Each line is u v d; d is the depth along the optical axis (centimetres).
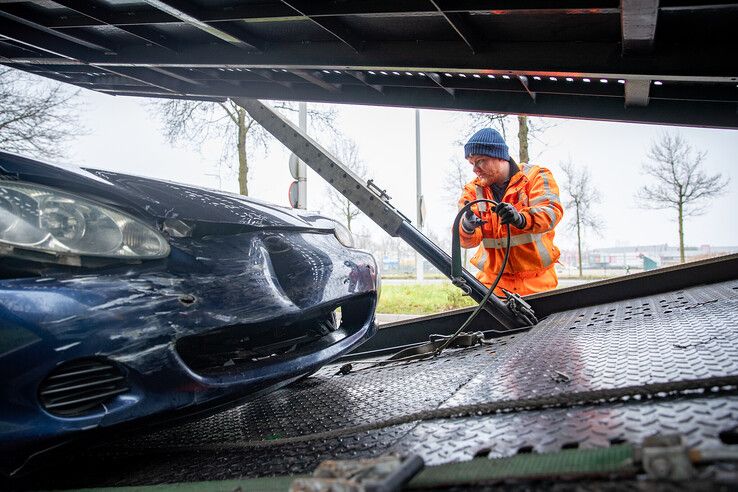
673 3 221
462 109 372
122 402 168
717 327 216
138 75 448
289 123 343
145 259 183
